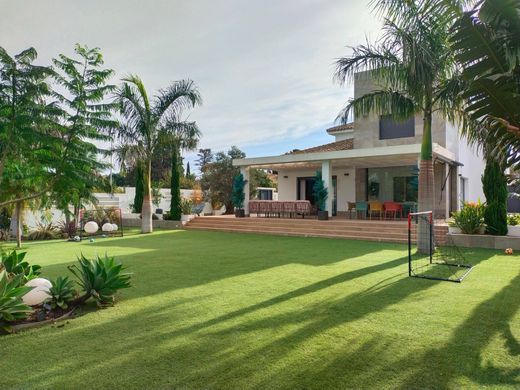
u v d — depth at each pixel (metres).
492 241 11.42
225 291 6.25
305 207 18.80
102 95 7.53
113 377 3.26
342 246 12.38
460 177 20.20
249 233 17.56
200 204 28.27
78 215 17.73
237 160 20.88
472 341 4.00
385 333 4.24
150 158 17.61
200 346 3.92
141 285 6.72
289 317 4.84
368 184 21.19
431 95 10.24
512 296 5.80
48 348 3.91
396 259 9.55
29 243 14.17
